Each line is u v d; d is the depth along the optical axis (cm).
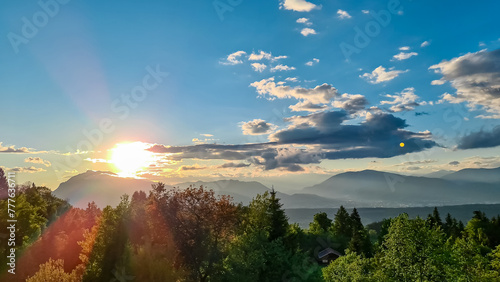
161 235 3272
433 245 2636
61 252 4997
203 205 3519
